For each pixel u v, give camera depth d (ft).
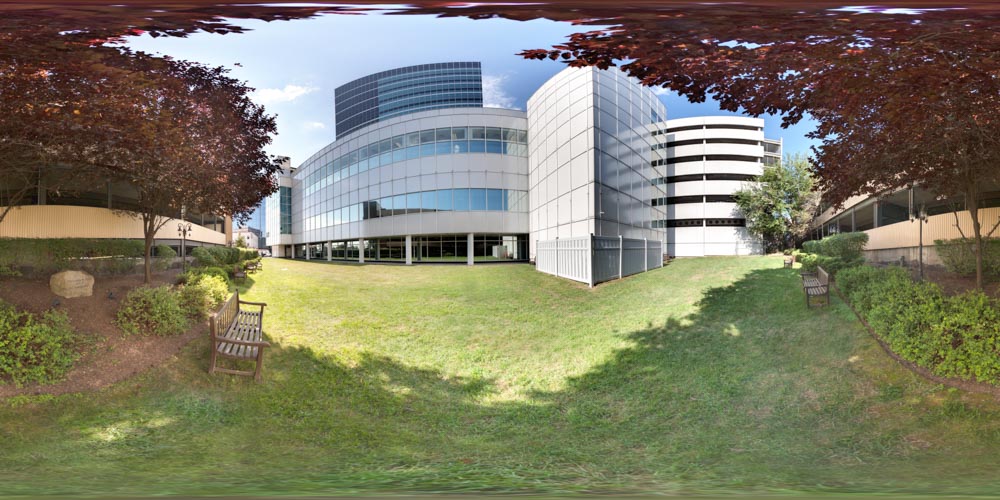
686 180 131.44
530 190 85.56
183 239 43.65
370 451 14.26
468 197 85.25
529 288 49.37
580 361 25.23
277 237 159.84
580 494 9.93
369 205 99.19
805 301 32.60
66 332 18.61
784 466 12.59
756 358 23.24
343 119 148.66
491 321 34.06
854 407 16.88
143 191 30.22
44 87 15.30
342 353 25.05
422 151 88.17
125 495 9.47
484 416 18.48
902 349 18.78
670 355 25.09
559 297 43.83
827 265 40.98
